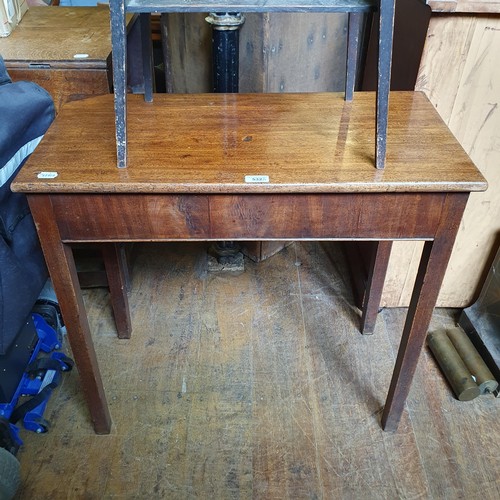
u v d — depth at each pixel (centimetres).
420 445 133
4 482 110
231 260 188
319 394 144
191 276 183
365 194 95
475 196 145
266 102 122
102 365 152
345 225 100
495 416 140
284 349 157
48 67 144
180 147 103
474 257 158
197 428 136
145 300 174
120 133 94
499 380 145
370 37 166
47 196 94
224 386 146
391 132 108
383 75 90
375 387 146
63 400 142
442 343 153
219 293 177
